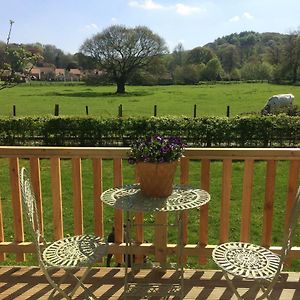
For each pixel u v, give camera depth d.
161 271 2.89
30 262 4.09
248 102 32.47
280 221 5.76
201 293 2.63
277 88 47.94
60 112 26.45
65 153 2.85
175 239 4.91
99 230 2.98
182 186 2.70
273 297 2.58
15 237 3.06
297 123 11.98
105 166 10.12
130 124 12.59
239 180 8.33
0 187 7.79
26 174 2.38
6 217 6.00
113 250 3.02
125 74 48.72
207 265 3.91
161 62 51.94
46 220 5.84
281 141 12.18
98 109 28.56
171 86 56.72
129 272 2.87
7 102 33.31
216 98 36.69
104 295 2.63
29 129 12.76
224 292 2.64
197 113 25.70
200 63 64.00
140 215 2.99
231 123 12.18
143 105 31.44
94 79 51.91
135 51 48.66
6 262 4.11
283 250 2.04
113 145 12.77
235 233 5.39
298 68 52.84
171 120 12.46
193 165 9.63
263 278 2.07
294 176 2.82
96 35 48.50
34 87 55.25
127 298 2.59
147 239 4.96
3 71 7.21
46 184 8.02
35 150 2.86
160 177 2.41
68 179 8.45
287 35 52.88
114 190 2.64
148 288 2.59
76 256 2.30
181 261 2.55
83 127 12.71
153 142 2.41
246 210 2.90
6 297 2.60
